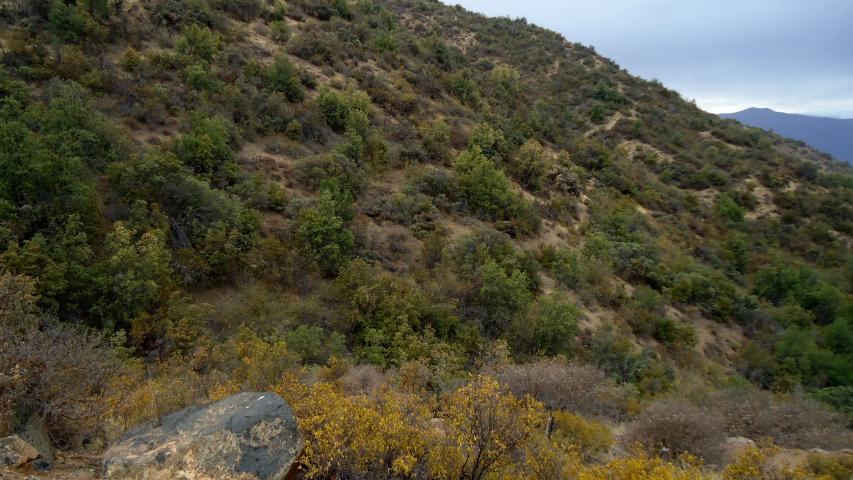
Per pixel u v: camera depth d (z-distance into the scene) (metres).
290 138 26.95
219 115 24.20
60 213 14.55
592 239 30.47
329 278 19.78
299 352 13.55
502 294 20.48
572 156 43.84
